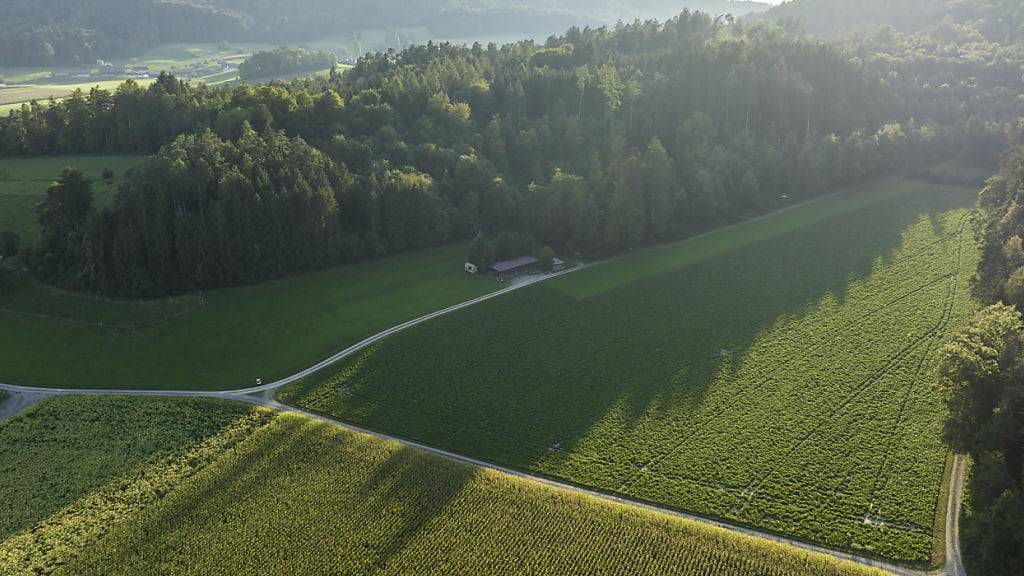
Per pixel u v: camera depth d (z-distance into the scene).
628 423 80.00
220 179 108.69
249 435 75.12
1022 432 61.00
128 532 61.09
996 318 71.38
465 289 115.19
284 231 111.75
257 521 62.44
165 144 125.62
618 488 69.50
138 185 105.19
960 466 72.31
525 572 57.53
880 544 62.16
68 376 87.06
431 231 130.00
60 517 62.75
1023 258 93.88
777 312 108.00
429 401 83.94
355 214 123.44
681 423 80.00
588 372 90.88
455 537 61.00
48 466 69.56
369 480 68.12
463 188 137.62
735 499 68.06
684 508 66.88
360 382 87.69
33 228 112.06
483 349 96.06
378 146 139.75
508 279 120.12
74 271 103.81
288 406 82.62
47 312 99.12
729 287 117.00
